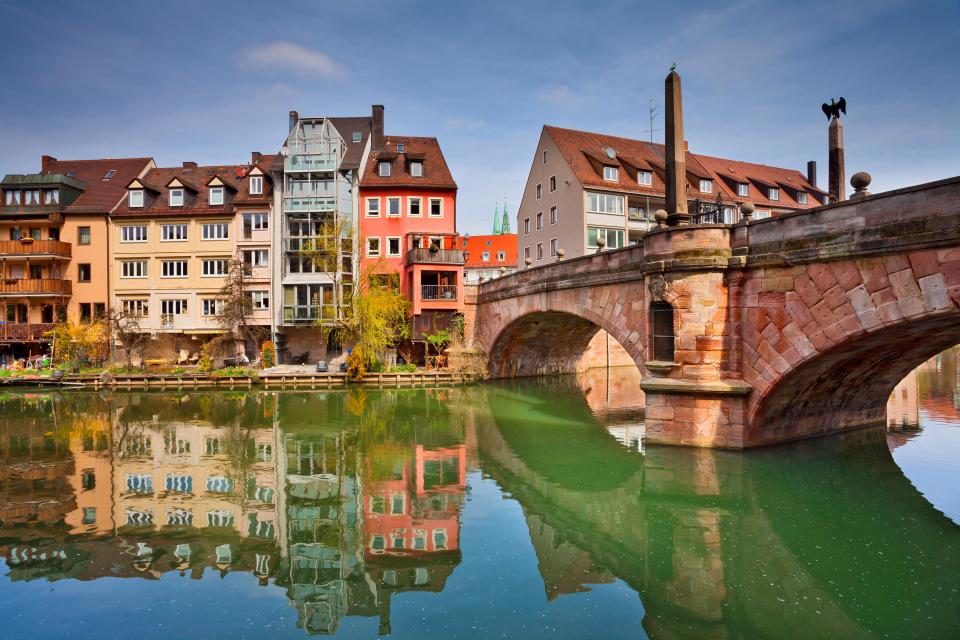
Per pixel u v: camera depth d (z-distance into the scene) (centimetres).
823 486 1181
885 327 1045
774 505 1086
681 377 1388
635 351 1728
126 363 3469
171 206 3650
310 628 669
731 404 1340
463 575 817
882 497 1120
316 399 2573
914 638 644
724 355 1348
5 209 3609
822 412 1548
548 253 4275
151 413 2239
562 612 707
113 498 1188
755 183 4559
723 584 784
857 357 1280
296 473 1381
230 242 3547
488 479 1316
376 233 3597
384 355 3372
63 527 1020
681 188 1454
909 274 1001
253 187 3634
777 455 1362
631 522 1030
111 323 3478
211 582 795
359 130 4006
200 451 1612
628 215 3956
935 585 771
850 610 709
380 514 1085
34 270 3634
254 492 1228
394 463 1469
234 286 3388
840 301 1117
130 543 944
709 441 1367
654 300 1445
